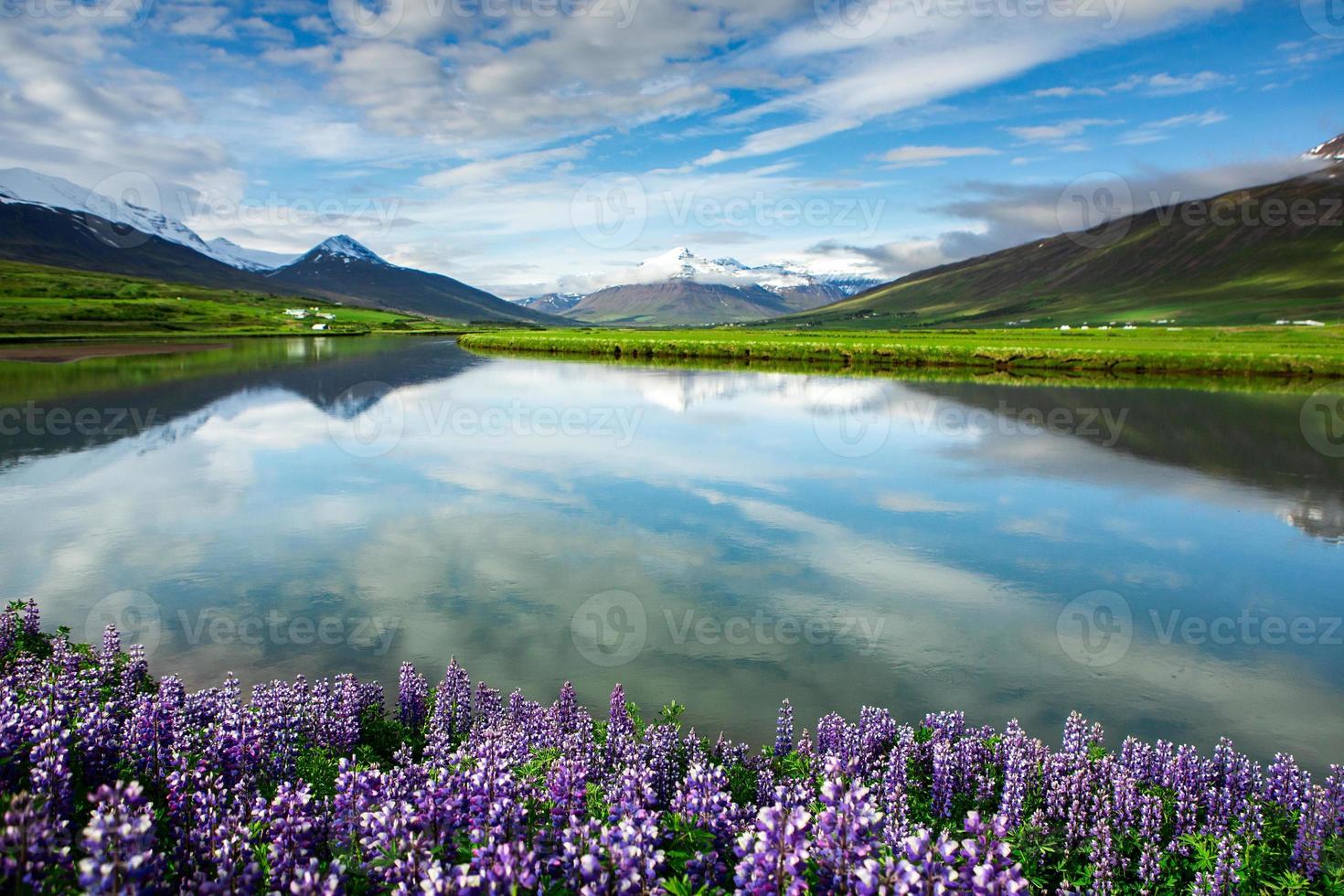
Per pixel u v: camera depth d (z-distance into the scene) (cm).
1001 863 578
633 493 3694
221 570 2575
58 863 557
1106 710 1722
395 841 637
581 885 614
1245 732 1639
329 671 1830
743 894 579
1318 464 4466
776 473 4156
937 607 2325
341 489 3719
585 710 1579
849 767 1132
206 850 658
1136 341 14500
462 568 2614
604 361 12269
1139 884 930
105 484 3766
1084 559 2786
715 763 1235
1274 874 930
